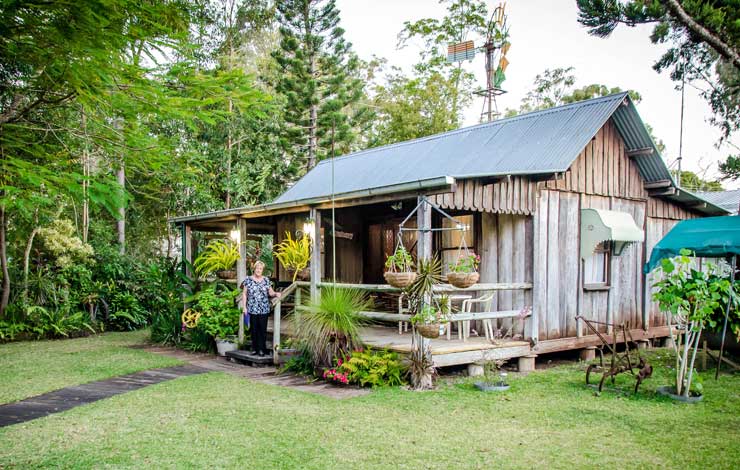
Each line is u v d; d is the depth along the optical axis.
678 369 6.93
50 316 13.13
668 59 14.56
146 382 7.87
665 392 7.06
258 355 9.45
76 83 4.98
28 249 13.62
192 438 5.13
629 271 11.48
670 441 5.14
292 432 5.32
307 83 21.98
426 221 7.77
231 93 5.80
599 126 9.84
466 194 8.34
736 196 20.02
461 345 8.45
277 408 6.28
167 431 5.36
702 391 7.24
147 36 4.91
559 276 9.94
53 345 12.01
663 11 9.64
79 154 6.77
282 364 9.05
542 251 9.63
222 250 12.09
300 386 7.56
